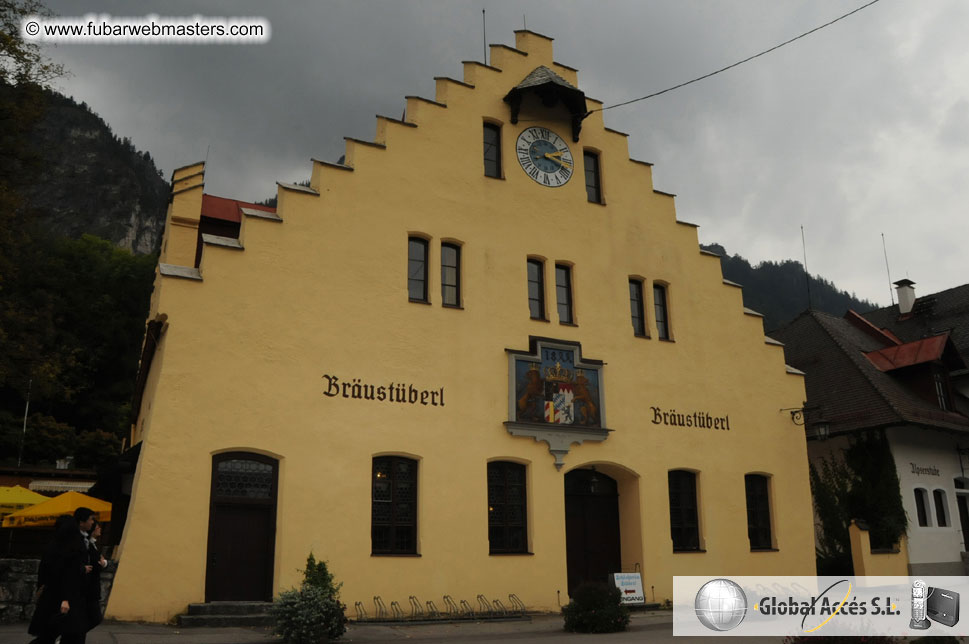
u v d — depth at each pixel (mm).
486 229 21750
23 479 33969
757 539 24906
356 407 18609
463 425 20016
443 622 17859
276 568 16891
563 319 22812
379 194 20203
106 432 51562
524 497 20797
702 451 24094
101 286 62344
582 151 24266
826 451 29734
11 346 26234
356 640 14906
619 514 23109
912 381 31688
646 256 24688
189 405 16688
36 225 26969
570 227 23328
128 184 122625
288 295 18344
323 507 17641
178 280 17188
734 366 25594
